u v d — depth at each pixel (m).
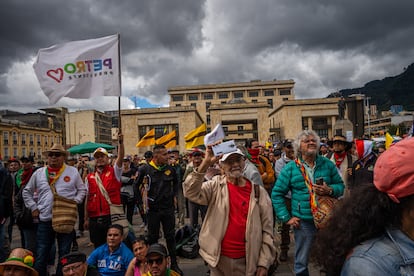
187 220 9.97
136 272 3.99
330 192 3.55
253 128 77.94
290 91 104.38
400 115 101.88
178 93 104.38
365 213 1.28
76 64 6.05
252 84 104.25
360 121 13.92
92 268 3.93
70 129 90.69
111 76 5.98
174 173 5.48
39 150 70.69
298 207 3.85
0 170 5.65
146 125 61.12
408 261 1.15
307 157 3.91
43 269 4.82
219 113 64.56
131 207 8.50
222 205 3.09
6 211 5.75
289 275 4.96
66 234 4.96
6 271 3.33
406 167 1.14
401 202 1.22
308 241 3.79
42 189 4.91
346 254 1.31
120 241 4.44
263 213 3.15
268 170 6.47
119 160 5.39
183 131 60.28
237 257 3.01
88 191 5.25
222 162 3.09
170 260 5.23
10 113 77.12
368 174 4.51
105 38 6.07
